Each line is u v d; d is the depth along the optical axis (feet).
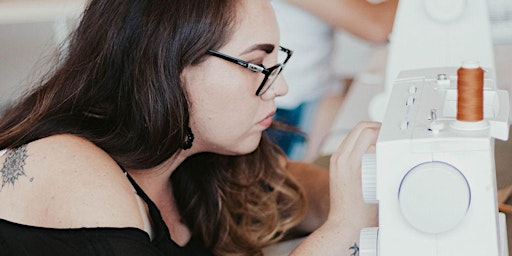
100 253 2.75
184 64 3.11
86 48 3.32
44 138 3.16
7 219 3.00
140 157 3.25
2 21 5.96
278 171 4.47
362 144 3.22
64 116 3.26
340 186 3.28
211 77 3.17
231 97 3.22
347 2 6.10
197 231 4.07
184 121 3.18
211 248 4.14
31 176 3.02
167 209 3.97
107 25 3.22
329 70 6.82
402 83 2.99
